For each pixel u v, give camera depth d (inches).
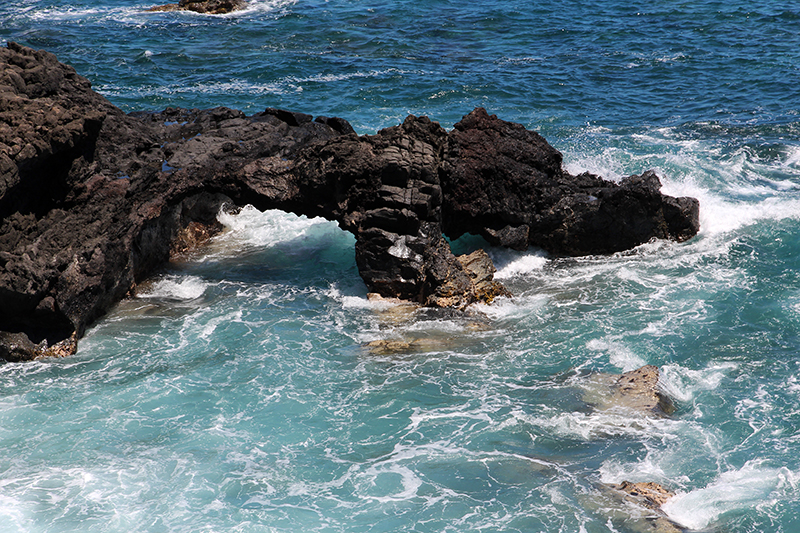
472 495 572.4
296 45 1807.3
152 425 653.9
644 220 942.4
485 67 1630.2
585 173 996.6
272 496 574.6
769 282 859.4
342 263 965.2
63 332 770.8
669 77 1556.3
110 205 833.5
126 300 869.8
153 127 1005.2
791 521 535.2
